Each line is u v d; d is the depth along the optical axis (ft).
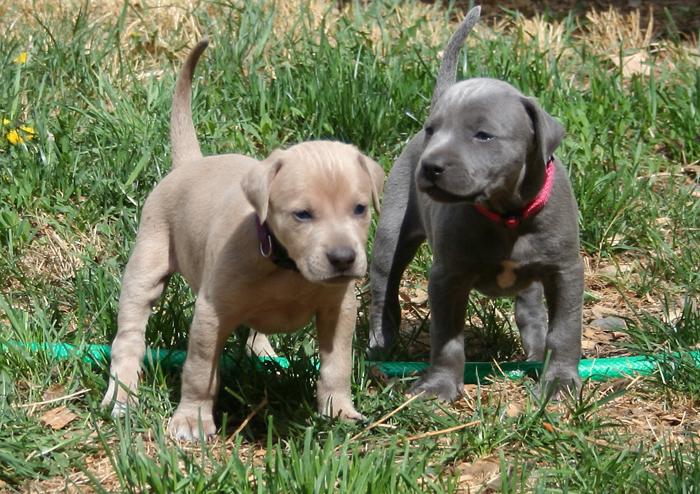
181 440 20.98
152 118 34.09
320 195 18.93
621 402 23.67
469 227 22.85
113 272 28.12
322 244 18.71
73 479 19.79
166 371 23.56
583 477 19.60
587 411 22.31
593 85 38.63
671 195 33.78
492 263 23.11
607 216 32.35
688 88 39.78
